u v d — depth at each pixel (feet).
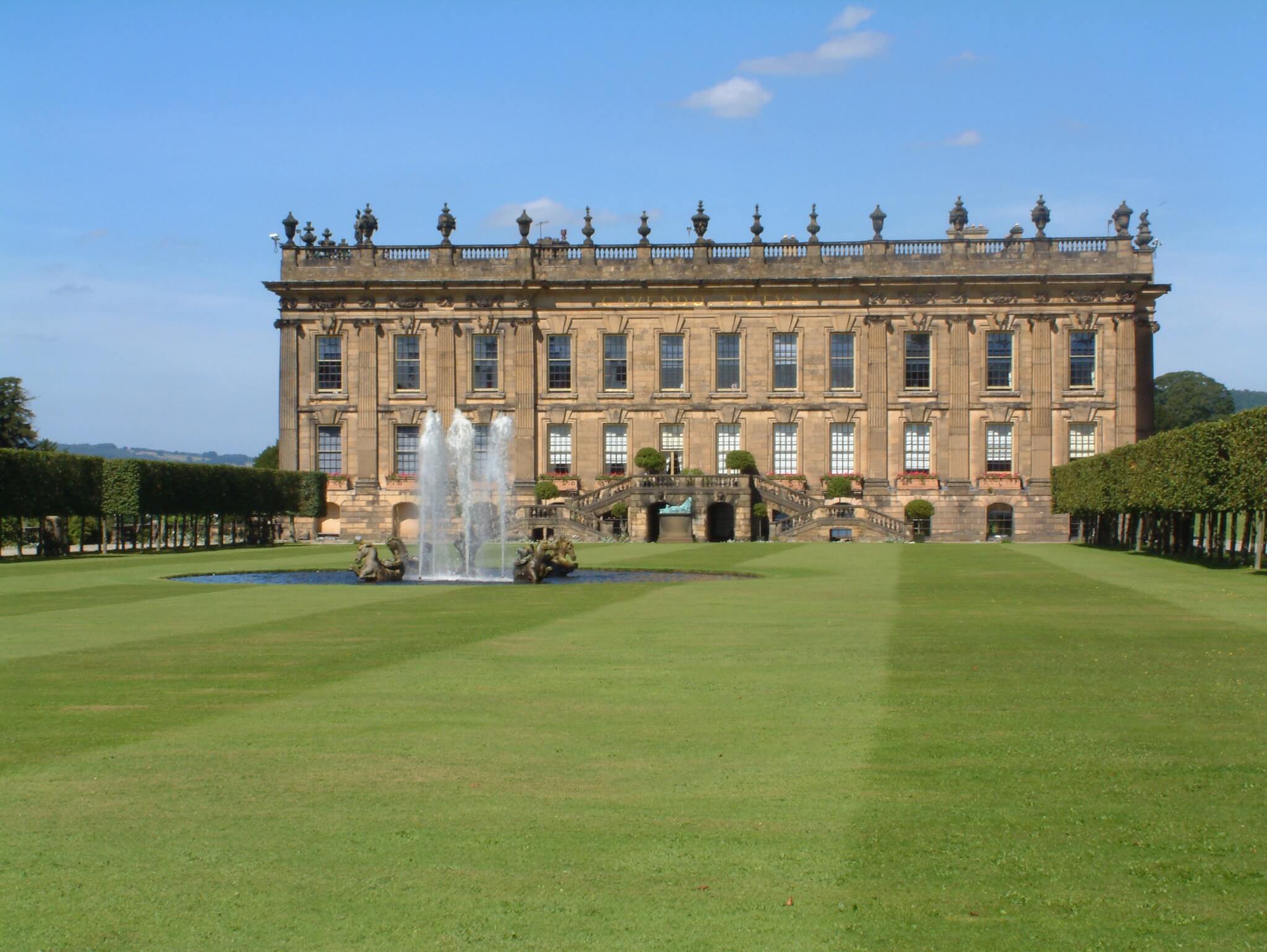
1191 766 54.34
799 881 41.34
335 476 345.31
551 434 345.31
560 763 55.52
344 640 95.96
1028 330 335.47
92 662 84.38
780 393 339.57
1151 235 334.24
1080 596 131.75
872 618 110.83
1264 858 43.11
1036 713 65.31
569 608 122.11
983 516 333.83
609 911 39.19
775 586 150.30
